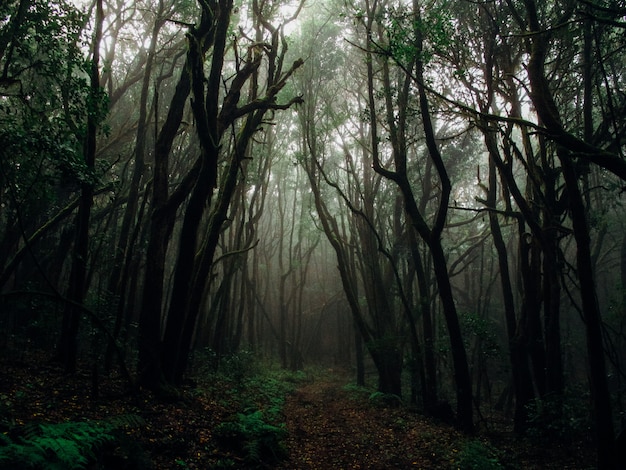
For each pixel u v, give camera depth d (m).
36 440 4.09
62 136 8.20
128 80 17.58
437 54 11.02
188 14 13.62
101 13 8.48
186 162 18.23
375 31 16.95
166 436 6.84
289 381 21.56
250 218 21.25
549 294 11.84
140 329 9.30
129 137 19.58
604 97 13.60
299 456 8.55
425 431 11.18
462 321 14.34
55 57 8.76
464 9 11.97
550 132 6.89
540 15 11.04
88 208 8.59
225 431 7.79
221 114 10.42
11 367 8.64
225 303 18.42
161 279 9.60
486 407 19.14
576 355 26.44
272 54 11.75
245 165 17.58
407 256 19.47
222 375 15.10
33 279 15.29
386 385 16.61
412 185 20.55
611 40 9.51
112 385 8.83
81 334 11.74
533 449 10.03
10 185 6.82
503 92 12.05
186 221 9.27
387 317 17.62
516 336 12.63
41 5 8.59
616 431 11.17
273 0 13.73
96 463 5.06
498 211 12.44
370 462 8.71
